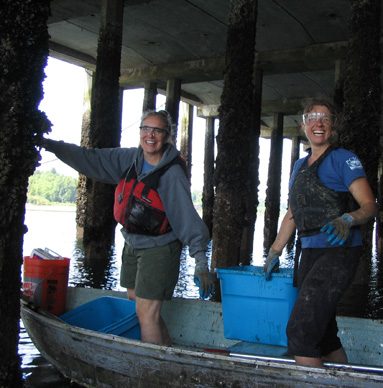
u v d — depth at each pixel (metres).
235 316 3.90
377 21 9.51
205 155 25.95
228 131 9.91
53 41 17.52
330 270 3.02
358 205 3.18
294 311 3.06
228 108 9.92
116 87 11.68
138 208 3.53
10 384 2.91
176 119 19.38
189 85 23.20
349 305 7.71
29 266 4.71
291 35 15.73
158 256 3.54
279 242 3.66
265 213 22.88
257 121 17.48
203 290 3.48
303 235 3.20
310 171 3.19
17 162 2.92
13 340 2.95
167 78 19.34
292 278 3.62
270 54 16.92
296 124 30.50
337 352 3.37
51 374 4.15
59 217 31.48
